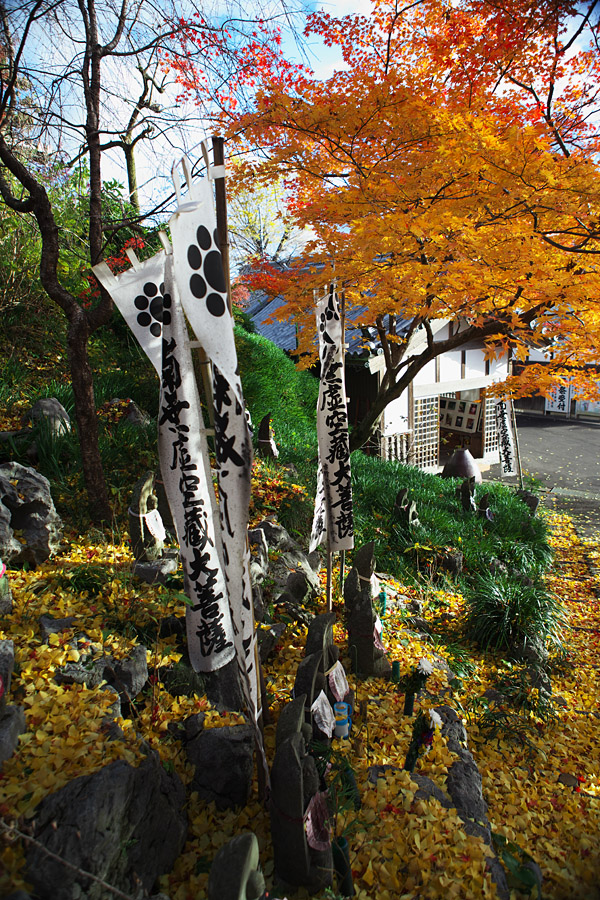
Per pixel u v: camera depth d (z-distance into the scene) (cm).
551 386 723
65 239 970
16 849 219
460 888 282
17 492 471
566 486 1603
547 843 364
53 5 482
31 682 325
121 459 680
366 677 497
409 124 470
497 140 421
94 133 523
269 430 947
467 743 454
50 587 433
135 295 324
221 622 353
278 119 489
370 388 1428
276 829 273
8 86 492
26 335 956
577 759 485
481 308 622
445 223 465
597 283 504
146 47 522
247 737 331
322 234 556
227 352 267
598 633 761
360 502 924
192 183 263
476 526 970
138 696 359
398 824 319
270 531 650
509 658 646
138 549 473
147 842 260
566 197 434
